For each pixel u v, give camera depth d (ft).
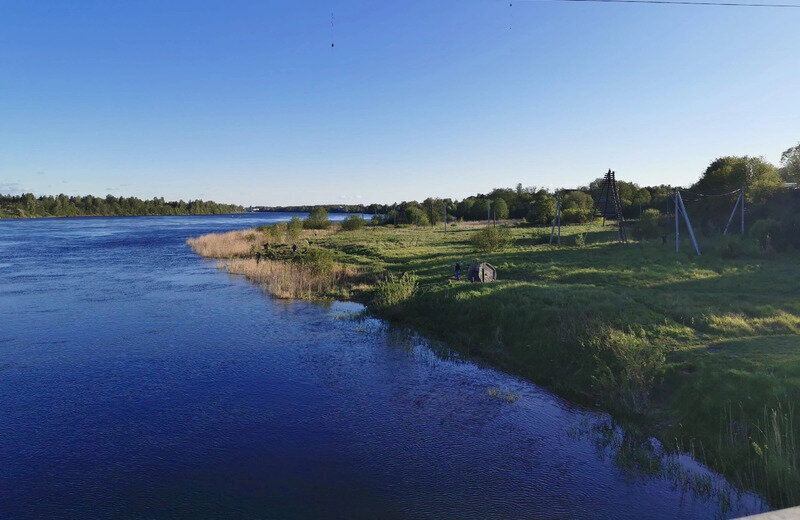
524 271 90.74
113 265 132.16
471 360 51.80
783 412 30.09
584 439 33.94
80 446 33.17
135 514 25.48
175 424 36.50
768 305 53.83
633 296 61.31
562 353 47.50
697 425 33.04
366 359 52.13
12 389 43.52
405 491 27.43
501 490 27.50
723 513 24.84
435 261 112.37
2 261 141.79
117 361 51.29
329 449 32.58
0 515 25.45
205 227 383.04
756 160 146.61
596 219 265.34
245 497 26.91
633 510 25.49
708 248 105.19
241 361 51.34
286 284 95.30
